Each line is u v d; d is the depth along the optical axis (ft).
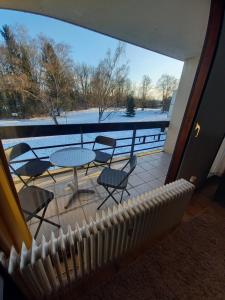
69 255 3.59
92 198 6.34
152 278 3.87
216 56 3.60
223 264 4.27
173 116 10.92
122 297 3.51
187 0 4.34
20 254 2.50
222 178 6.25
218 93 4.58
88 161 5.58
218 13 3.16
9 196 2.31
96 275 3.87
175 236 5.01
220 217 5.87
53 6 5.13
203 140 5.36
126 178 5.27
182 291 3.65
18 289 2.58
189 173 5.76
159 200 3.76
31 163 6.32
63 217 5.42
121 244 3.72
